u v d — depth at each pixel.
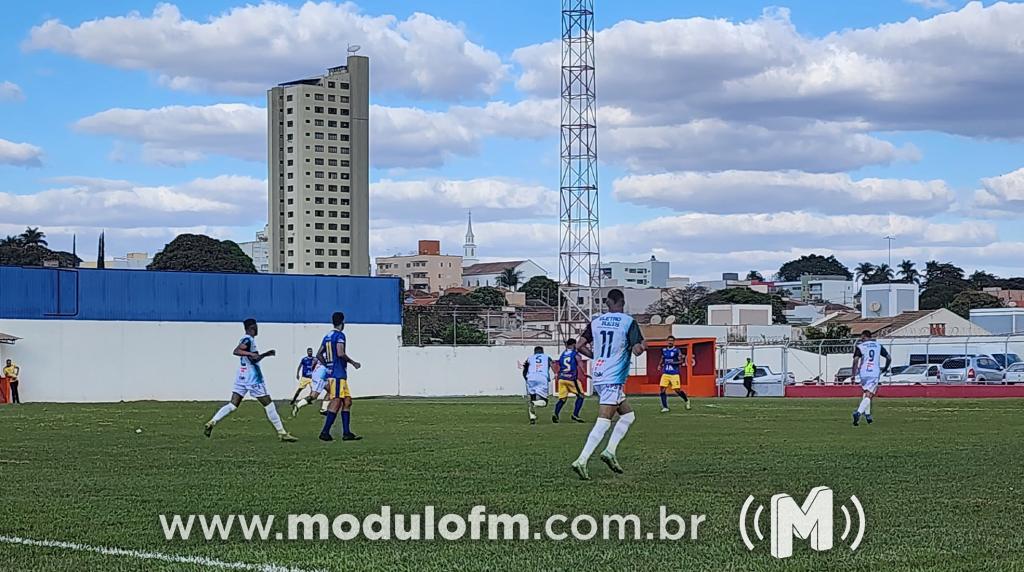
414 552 9.42
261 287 57.41
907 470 14.80
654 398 48.34
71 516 11.04
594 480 13.80
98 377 53.16
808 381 64.19
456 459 16.55
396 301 61.25
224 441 20.56
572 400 44.38
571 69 78.44
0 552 9.29
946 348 73.69
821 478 13.88
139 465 15.83
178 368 55.12
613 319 14.50
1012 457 16.69
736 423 26.20
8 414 33.47
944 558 9.00
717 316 97.56
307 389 40.59
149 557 9.12
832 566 8.80
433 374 62.16
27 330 51.56
